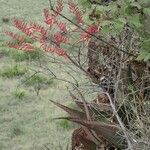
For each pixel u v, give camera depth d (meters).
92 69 2.40
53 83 7.36
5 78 7.75
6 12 11.62
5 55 8.61
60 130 6.14
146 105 2.16
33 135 6.07
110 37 2.27
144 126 2.06
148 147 1.97
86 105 2.27
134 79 2.31
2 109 6.78
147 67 2.27
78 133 2.59
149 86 2.19
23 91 7.21
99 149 2.42
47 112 6.66
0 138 6.01
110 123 2.27
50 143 5.83
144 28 2.00
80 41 2.20
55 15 2.16
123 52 2.22
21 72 7.82
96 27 2.12
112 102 2.22
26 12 11.63
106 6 2.06
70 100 6.82
